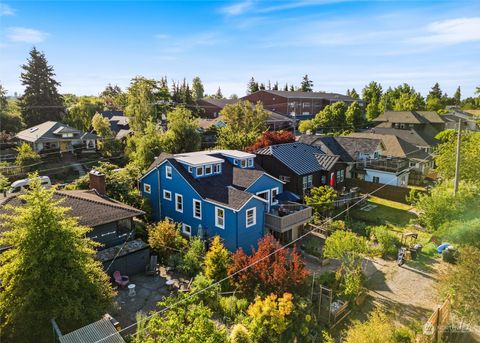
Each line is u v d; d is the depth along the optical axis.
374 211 33.66
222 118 62.62
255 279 17.39
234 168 29.33
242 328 14.40
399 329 14.12
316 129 71.75
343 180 38.12
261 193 27.50
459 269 15.01
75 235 13.20
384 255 24.08
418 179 43.44
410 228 29.00
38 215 12.39
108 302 14.09
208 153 30.70
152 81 75.44
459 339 14.49
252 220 24.00
